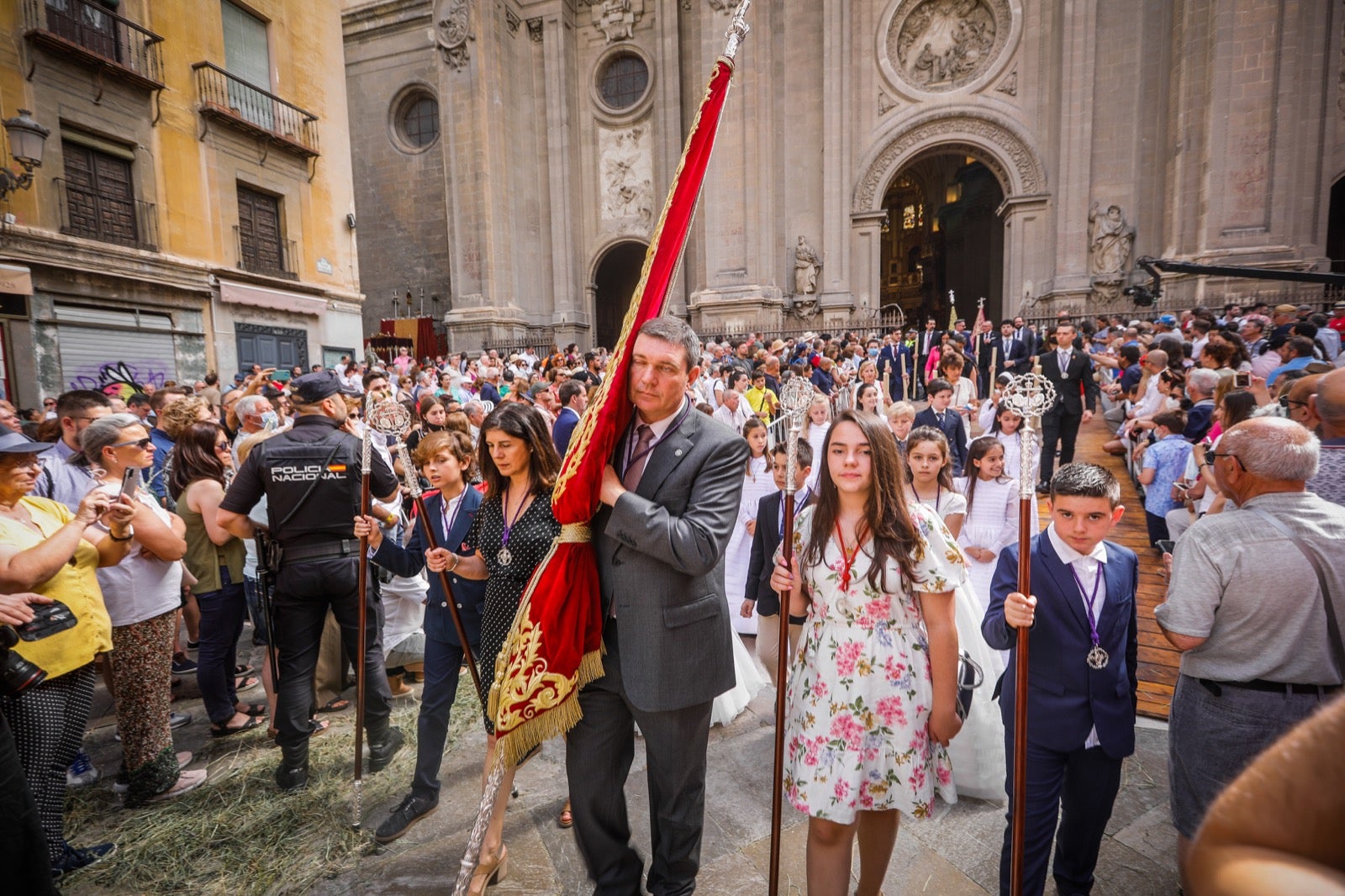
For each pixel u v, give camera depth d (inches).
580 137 971.3
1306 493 79.3
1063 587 83.3
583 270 983.0
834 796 76.4
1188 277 679.7
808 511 87.7
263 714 149.7
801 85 850.1
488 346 880.3
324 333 599.2
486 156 880.9
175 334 467.5
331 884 99.7
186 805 117.6
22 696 94.1
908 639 79.7
